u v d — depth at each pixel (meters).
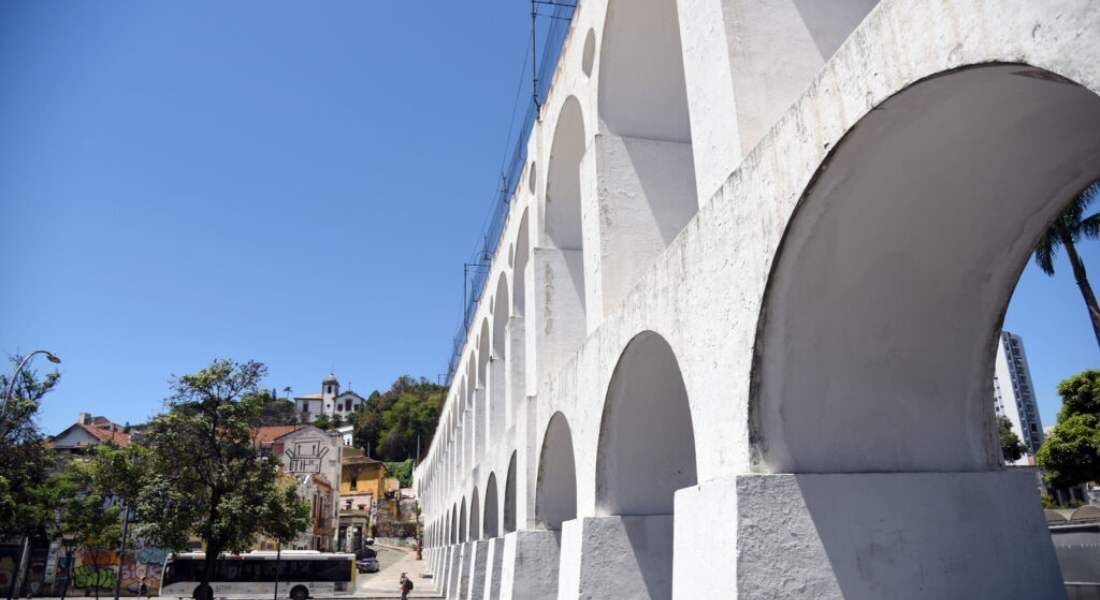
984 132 3.48
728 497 4.10
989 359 4.56
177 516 15.55
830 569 3.97
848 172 3.65
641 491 7.48
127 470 18.06
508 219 16.34
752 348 4.25
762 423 4.26
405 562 55.25
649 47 8.34
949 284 4.34
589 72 9.05
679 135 8.71
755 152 4.34
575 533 7.38
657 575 7.18
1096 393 18.02
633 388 7.13
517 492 11.90
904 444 4.40
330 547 48.88
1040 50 2.53
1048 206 4.06
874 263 4.16
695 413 5.02
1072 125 3.47
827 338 4.27
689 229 5.30
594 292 8.08
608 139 8.45
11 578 26.17
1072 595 8.32
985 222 4.10
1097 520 15.52
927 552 4.11
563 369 9.12
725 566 4.04
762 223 4.21
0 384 19.19
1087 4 2.37
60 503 23.02
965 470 4.43
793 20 5.20
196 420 15.97
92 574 29.11
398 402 99.44
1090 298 15.13
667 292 5.66
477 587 16.33
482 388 21.67
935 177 3.76
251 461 16.50
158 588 29.55
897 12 3.18
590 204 8.45
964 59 2.83
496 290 18.08
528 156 13.38
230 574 27.41
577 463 8.13
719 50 5.13
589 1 9.01
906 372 4.44
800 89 5.04
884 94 3.20
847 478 4.15
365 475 72.81
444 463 36.41
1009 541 4.25
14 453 19.38
